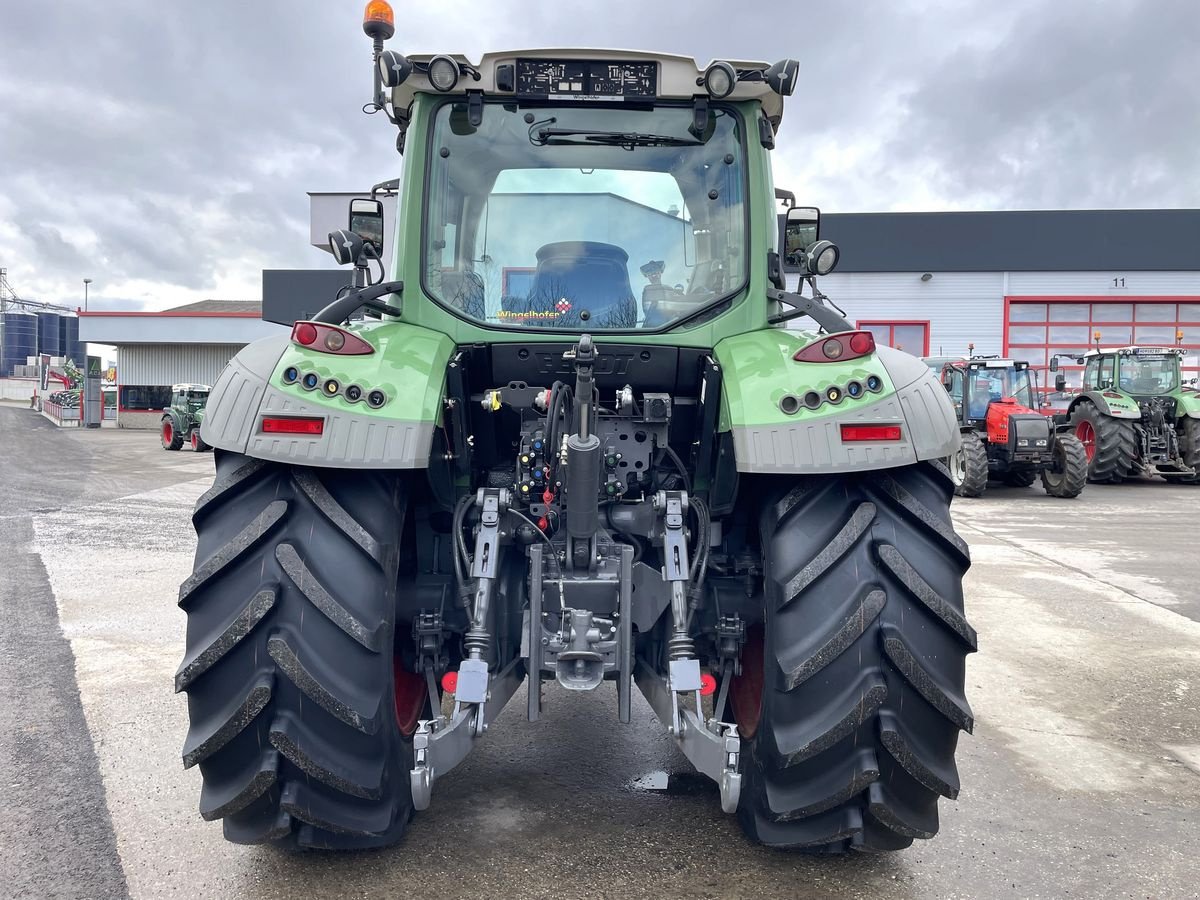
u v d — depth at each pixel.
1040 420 12.53
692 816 2.77
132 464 18.23
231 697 2.05
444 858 2.48
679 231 2.78
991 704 4.01
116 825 2.70
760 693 2.58
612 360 2.75
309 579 2.08
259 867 2.43
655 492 2.77
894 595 2.13
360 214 3.03
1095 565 7.35
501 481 2.89
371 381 2.20
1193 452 14.26
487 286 2.76
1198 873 2.52
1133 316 23.08
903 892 2.37
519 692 4.05
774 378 2.31
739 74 2.70
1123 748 3.50
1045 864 2.55
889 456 2.17
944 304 23.33
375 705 2.10
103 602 5.73
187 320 34.94
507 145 2.77
